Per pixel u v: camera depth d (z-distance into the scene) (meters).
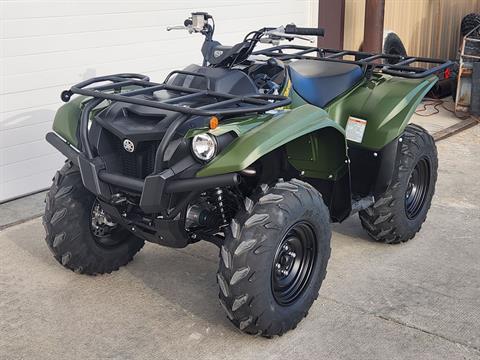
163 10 6.23
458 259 4.31
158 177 3.06
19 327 3.46
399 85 4.33
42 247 4.44
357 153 4.26
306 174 3.93
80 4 5.54
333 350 3.27
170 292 3.84
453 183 5.82
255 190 3.34
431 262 4.26
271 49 4.70
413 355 3.23
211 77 3.54
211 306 3.69
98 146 3.40
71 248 3.81
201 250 4.43
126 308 3.66
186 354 3.23
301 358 3.20
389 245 4.54
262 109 3.20
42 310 3.63
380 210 4.32
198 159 3.10
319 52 4.92
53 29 5.39
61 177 3.81
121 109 3.44
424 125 7.75
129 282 3.96
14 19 5.13
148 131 3.23
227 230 3.31
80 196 3.78
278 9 7.68
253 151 3.05
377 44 8.12
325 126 3.41
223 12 6.95
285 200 3.24
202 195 3.43
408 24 9.86
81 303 3.71
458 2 10.91
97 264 3.94
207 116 3.18
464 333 3.43
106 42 5.81
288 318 3.35
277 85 3.79
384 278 4.03
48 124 5.51
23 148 5.39
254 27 7.40
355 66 4.39
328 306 3.69
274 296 3.30
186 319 3.55
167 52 6.38
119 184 3.28
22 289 3.86
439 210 5.18
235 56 3.76
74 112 3.73
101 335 3.39
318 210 3.43
